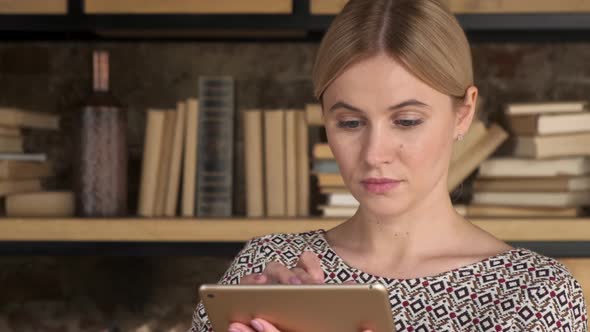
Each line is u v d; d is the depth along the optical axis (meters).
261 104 2.35
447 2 1.96
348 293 0.89
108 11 2.01
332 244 1.23
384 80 1.04
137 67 2.36
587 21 1.94
